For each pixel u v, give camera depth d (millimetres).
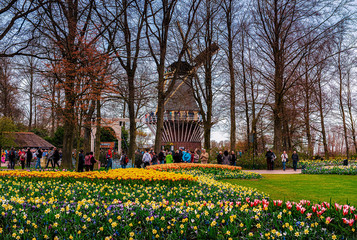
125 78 20625
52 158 27562
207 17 28562
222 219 5527
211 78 33562
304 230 4797
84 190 10008
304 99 39969
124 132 45719
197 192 9469
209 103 34125
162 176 11648
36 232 5090
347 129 43250
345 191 12570
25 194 9289
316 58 30578
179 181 11570
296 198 10805
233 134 31547
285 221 5258
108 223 5375
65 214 5711
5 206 5695
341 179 17734
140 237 5078
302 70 37156
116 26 21891
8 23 15477
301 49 29109
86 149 26188
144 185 11359
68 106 16734
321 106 41531
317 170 22562
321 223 5273
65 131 21203
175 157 24594
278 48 30109
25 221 5434
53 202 7094
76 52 16062
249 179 18266
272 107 32344
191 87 33312
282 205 6098
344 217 5262
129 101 23984
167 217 5664
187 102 32812
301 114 39719
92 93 16578
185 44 26188
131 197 8758
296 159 26719
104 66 17422
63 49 16953
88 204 6422
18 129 48656
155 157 25000
